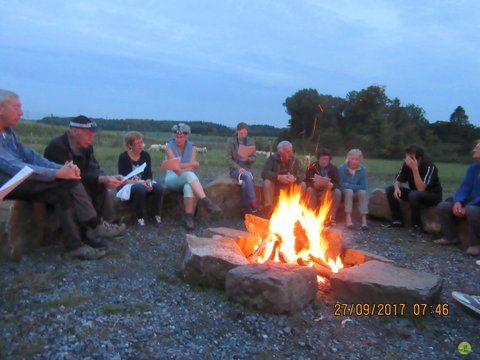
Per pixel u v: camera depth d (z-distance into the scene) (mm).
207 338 3223
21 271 4230
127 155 6148
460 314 3932
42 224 4949
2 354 2869
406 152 6547
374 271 4055
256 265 3877
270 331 3357
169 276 4340
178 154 6531
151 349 3004
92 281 4141
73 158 5051
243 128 7184
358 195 6816
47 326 3232
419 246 6008
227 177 7184
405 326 3615
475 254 5605
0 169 4285
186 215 6215
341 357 3121
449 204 5977
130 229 5879
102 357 2873
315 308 3766
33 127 25562
